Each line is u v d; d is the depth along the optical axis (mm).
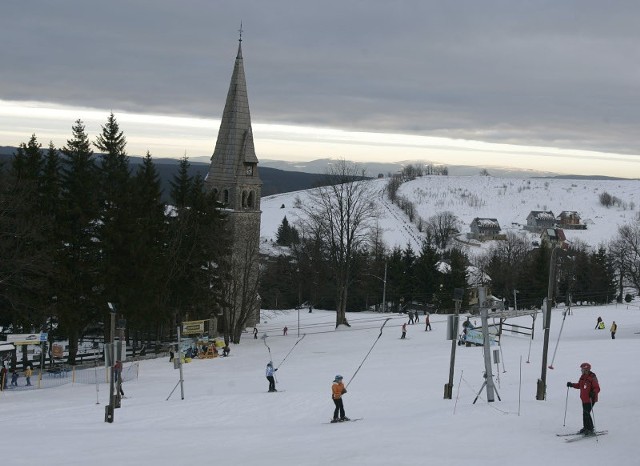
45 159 69250
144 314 64375
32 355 61281
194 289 72375
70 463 23344
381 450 23250
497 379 38531
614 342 56531
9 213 59562
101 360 62281
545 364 31484
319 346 69188
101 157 99812
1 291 58875
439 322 84875
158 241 71625
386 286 122000
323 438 26547
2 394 45750
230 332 76062
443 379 43031
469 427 25891
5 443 26984
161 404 38094
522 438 23719
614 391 32594
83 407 37969
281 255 128500
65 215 63750
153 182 74750
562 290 127812
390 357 56500
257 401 37719
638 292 140750
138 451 25375
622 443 22578
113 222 63844
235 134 94750
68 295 60906
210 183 95250
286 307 126375
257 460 22984
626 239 172000
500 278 123250
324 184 164375
